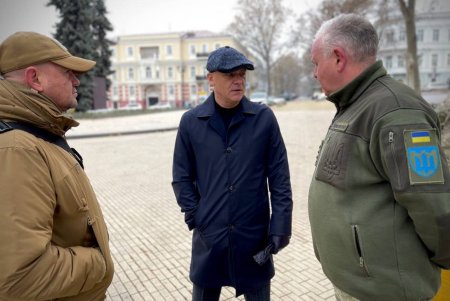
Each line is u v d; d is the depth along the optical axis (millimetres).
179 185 2055
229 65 1783
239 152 1925
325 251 1549
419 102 1332
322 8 25109
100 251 1442
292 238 4023
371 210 1378
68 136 14953
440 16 45844
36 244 1146
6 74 1343
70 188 1329
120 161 9703
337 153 1474
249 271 1969
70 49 32375
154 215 5090
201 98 41312
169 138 14562
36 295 1171
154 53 61031
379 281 1371
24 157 1182
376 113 1339
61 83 1409
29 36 1354
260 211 1980
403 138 1257
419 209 1241
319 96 47406
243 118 1929
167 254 3750
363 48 1448
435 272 1399
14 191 1136
